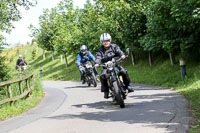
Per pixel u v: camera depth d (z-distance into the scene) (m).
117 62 8.88
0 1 15.87
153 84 16.48
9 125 7.54
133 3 25.11
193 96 9.77
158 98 10.24
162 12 16.14
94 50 33.34
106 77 8.72
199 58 18.55
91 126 6.38
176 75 16.52
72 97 13.23
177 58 21.61
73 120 7.29
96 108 9.15
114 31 26.34
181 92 11.38
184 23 15.73
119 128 5.98
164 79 16.62
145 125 6.05
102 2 27.91
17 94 12.96
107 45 8.90
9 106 10.34
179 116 6.72
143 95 11.52
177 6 14.34
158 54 26.98
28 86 13.60
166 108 7.94
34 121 7.68
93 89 16.64
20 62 20.48
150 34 18.77
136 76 21.77
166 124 6.00
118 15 26.00
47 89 19.77
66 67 46.50
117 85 8.57
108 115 7.63
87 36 34.28
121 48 27.84
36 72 17.64
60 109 9.66
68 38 36.66
